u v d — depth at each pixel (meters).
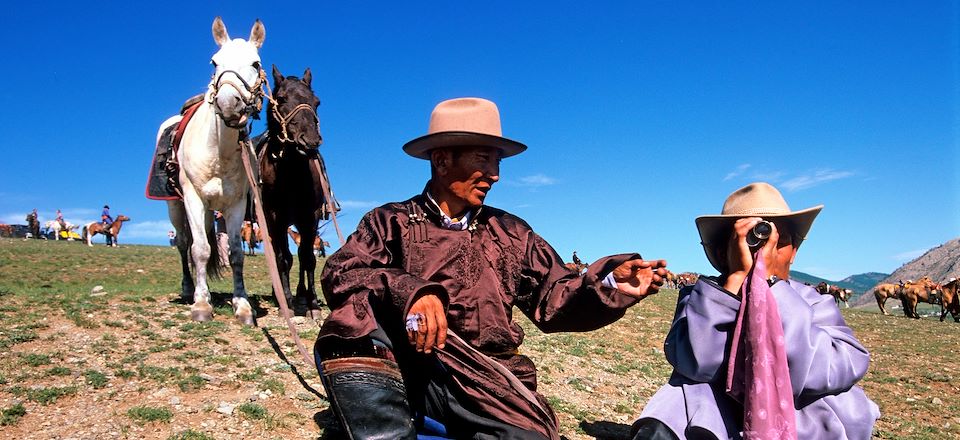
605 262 2.89
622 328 13.41
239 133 7.05
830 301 3.66
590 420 6.14
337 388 2.78
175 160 7.88
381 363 2.83
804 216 3.57
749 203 3.62
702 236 3.75
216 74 7.16
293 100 7.53
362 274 2.76
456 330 2.95
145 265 23.66
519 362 3.08
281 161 8.01
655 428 3.44
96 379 5.35
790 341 3.27
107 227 38.09
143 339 6.79
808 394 3.35
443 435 3.05
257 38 8.08
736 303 3.43
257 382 5.67
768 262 3.41
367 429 2.72
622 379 8.32
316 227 8.70
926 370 12.78
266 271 21.89
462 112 2.95
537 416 2.93
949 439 8.00
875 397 10.24
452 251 2.95
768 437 3.16
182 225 9.05
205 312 7.72
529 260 3.11
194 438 4.42
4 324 6.98
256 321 8.15
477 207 3.08
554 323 3.04
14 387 5.09
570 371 8.12
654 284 2.88
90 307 7.92
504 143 2.96
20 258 23.05
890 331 19.20
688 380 3.62
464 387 2.89
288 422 4.82
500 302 2.98
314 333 7.71
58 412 4.75
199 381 5.48
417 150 3.02
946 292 31.61
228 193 7.75
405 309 2.55
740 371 3.34
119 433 4.46
